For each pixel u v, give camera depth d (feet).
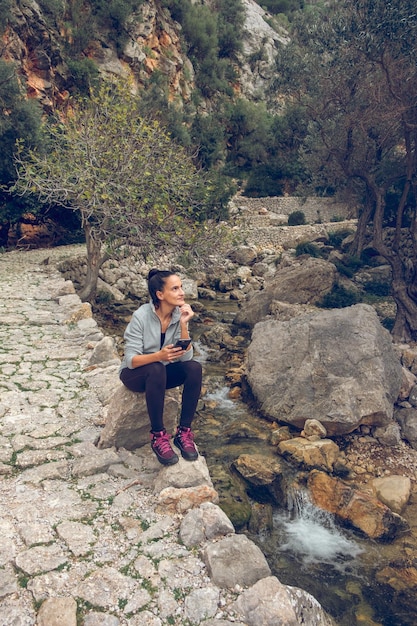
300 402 33.30
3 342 29.81
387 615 18.33
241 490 25.18
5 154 81.76
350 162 56.90
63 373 24.67
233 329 59.41
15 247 89.97
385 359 35.81
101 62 128.98
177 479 14.07
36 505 13.43
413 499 26.71
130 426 16.25
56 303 42.68
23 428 18.16
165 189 50.14
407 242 84.79
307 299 66.74
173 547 11.91
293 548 22.38
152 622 9.72
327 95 53.62
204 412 35.27
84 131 50.34
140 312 14.76
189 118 159.84
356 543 22.93
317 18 56.39
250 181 167.53
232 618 9.92
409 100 48.44
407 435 32.68
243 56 211.82
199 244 52.60
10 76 80.79
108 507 13.50
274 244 117.70
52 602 9.93
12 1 96.12
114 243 50.29
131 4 136.87
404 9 43.70
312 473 26.73
